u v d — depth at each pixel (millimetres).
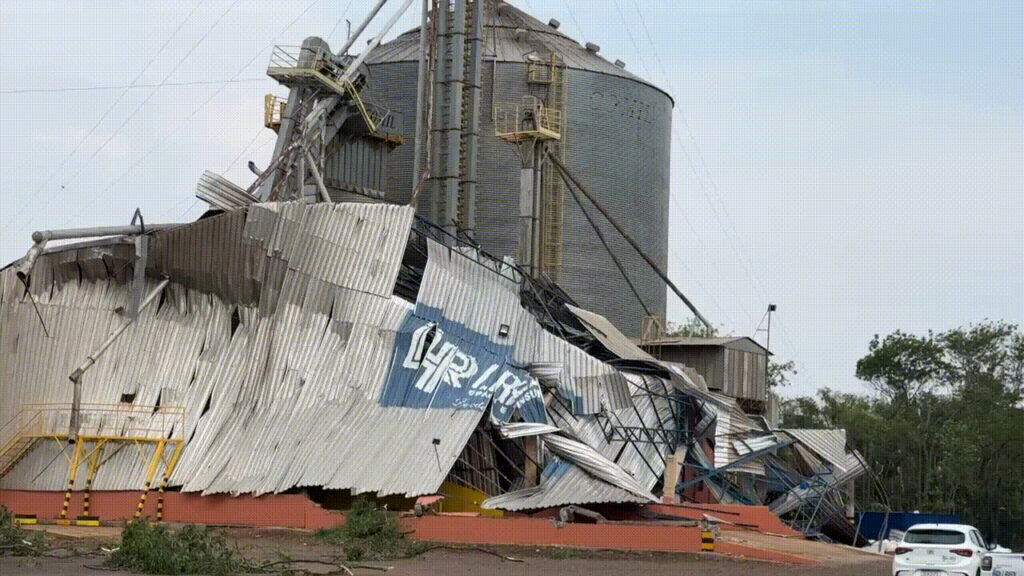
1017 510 105250
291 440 57125
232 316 60875
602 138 96375
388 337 59688
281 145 77750
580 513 54219
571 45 100438
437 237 70000
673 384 67500
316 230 60812
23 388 59781
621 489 56656
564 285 93250
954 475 105375
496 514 55906
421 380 59344
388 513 52656
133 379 59875
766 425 75250
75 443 58312
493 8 101188
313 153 78938
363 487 54938
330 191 84062
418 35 99062
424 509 52906
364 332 59750
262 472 56281
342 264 60719
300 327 59750
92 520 55750
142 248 60875
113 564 40156
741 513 60000
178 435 58500
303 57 78625
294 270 60312
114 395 59469
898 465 109438
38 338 60344
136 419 58875
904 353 126750
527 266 75688
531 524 51094
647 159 99875
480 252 65688
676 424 66812
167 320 61031
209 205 64625
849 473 75000
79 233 59344
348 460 56125
